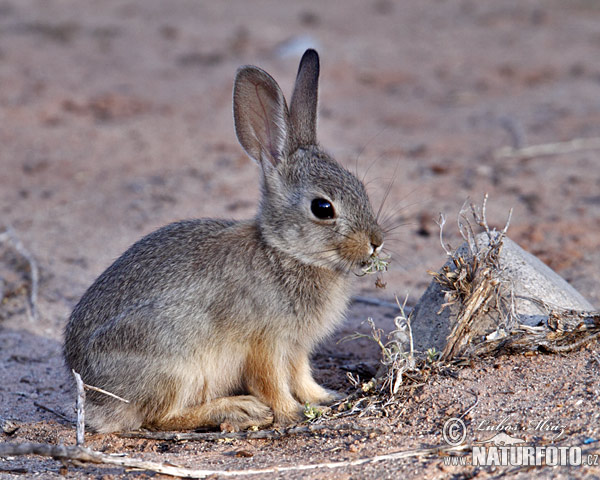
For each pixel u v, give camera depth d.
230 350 9.42
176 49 30.77
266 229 9.65
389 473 7.30
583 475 6.75
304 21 35.91
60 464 8.29
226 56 29.64
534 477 6.88
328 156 10.16
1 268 14.40
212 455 8.34
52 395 10.34
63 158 20.20
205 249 9.50
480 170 18.67
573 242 14.38
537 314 9.08
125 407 9.23
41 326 12.45
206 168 19.44
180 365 9.20
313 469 7.53
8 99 24.17
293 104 10.46
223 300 9.24
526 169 18.73
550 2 39.78
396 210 16.38
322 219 9.43
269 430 8.88
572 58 29.89
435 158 19.89
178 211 16.64
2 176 19.02
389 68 29.09
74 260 14.69
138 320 9.12
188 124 22.84
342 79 27.67
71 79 26.67
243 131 10.10
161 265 9.41
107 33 32.75
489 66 29.27
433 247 14.65
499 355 9.04
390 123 23.28
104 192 18.03
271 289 9.36
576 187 17.38
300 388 9.81
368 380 10.25
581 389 8.15
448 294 9.01
